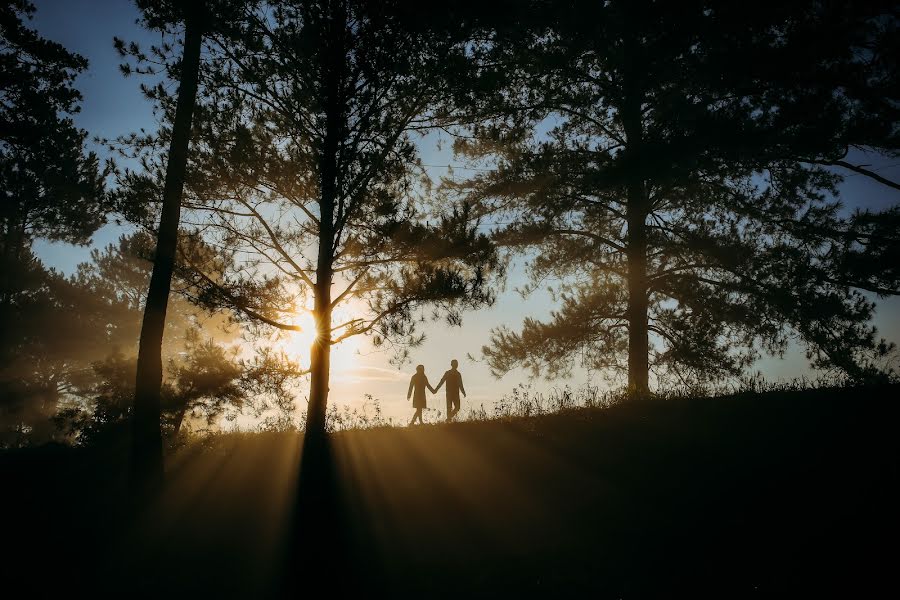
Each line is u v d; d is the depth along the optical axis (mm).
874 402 9469
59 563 8164
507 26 12703
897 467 7328
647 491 8070
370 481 9594
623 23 13836
